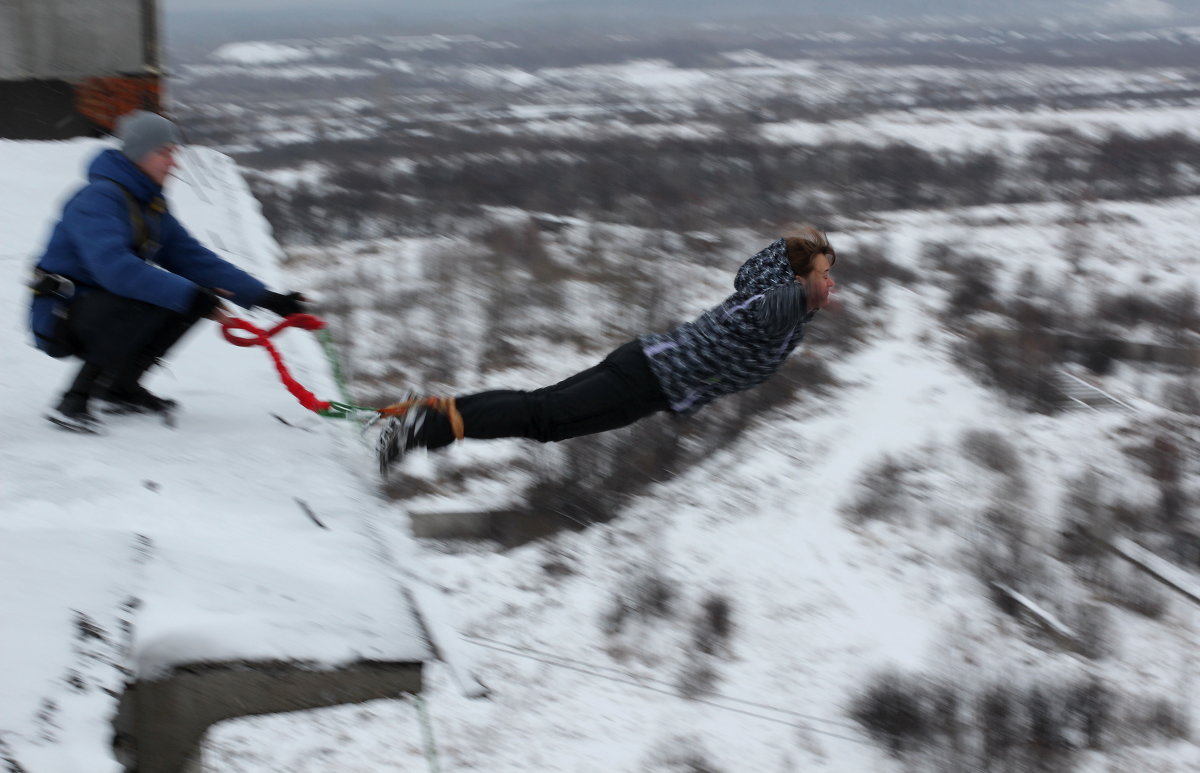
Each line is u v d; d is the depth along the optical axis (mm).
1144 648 18500
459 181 69562
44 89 13117
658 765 14531
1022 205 67125
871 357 32031
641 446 23406
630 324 33656
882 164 77562
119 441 4719
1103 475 25188
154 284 4520
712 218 58094
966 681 16828
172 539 3750
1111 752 15406
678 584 18875
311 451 5133
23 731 2504
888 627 18516
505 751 14328
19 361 5688
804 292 4543
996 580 19906
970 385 30438
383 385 27562
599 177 71062
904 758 15070
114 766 2492
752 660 17281
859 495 22781
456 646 4129
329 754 13703
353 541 4227
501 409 4594
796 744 15273
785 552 20531
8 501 3906
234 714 3156
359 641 3381
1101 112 134375
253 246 10555
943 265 47094
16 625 2939
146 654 3039
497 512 19844
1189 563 21297
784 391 28172
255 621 3291
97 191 4516
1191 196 71375
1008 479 24109
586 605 18203
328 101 194250
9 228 8867
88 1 13195
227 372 6121
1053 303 41094
